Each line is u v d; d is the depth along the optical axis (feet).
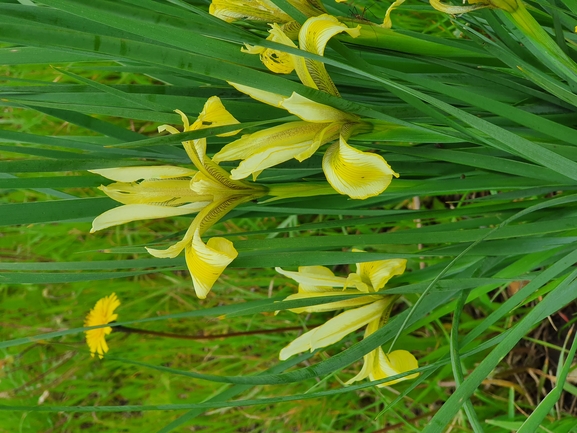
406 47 1.64
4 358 3.03
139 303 2.92
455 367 1.51
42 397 2.87
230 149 1.57
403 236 1.60
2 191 3.01
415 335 2.50
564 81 1.70
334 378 2.53
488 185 1.67
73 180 1.66
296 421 2.60
